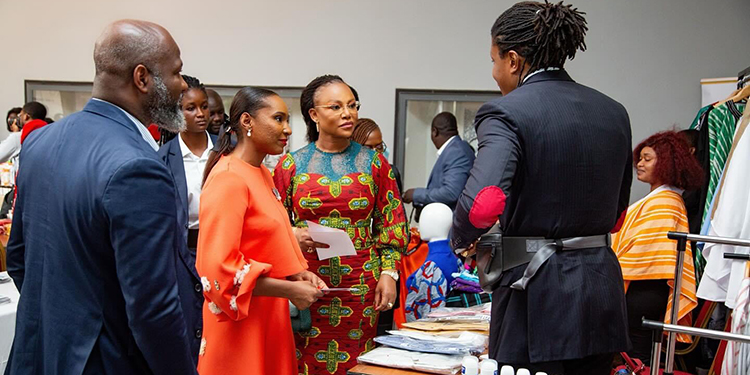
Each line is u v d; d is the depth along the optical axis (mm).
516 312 1581
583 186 1544
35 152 1285
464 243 1553
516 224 1577
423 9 5266
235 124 1920
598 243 1610
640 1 5031
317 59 5402
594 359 1636
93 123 1241
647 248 2969
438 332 2092
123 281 1146
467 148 4391
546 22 1579
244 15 5469
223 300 1715
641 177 3168
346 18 5355
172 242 1203
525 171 1527
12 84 5789
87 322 1194
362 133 3830
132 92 1286
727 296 2395
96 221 1153
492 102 1581
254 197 1834
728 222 2434
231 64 5500
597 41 5086
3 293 2449
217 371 1825
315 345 2338
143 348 1180
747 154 2434
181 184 2506
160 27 1335
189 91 2627
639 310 3000
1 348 2131
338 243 2104
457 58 5258
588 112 1577
